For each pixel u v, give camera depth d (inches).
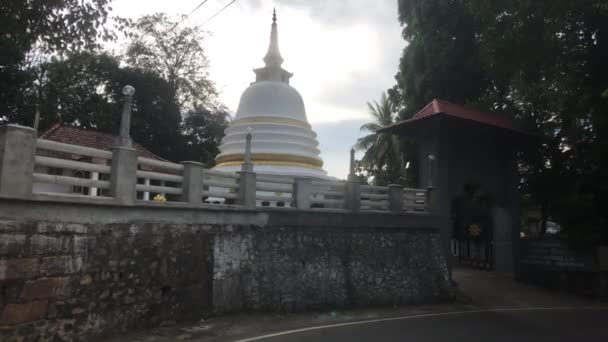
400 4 1166.3
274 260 551.5
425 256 696.4
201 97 1423.5
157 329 429.7
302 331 450.6
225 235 515.2
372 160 1405.0
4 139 318.3
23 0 471.2
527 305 676.7
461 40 1029.8
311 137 854.5
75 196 364.2
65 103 1062.4
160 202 442.0
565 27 810.2
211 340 403.5
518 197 848.9
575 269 782.5
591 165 838.5
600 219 785.6
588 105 795.4
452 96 1058.1
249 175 545.0
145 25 1321.4
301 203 593.3
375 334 438.9
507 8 791.7
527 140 858.1
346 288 599.8
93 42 501.4
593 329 489.1
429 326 489.4
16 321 320.2
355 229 638.5
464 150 801.6
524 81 865.5
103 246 390.6
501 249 894.4
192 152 1370.6
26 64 941.2
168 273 450.3
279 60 919.7
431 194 736.3
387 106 1402.6
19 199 323.6
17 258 323.3
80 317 367.6
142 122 1195.9
